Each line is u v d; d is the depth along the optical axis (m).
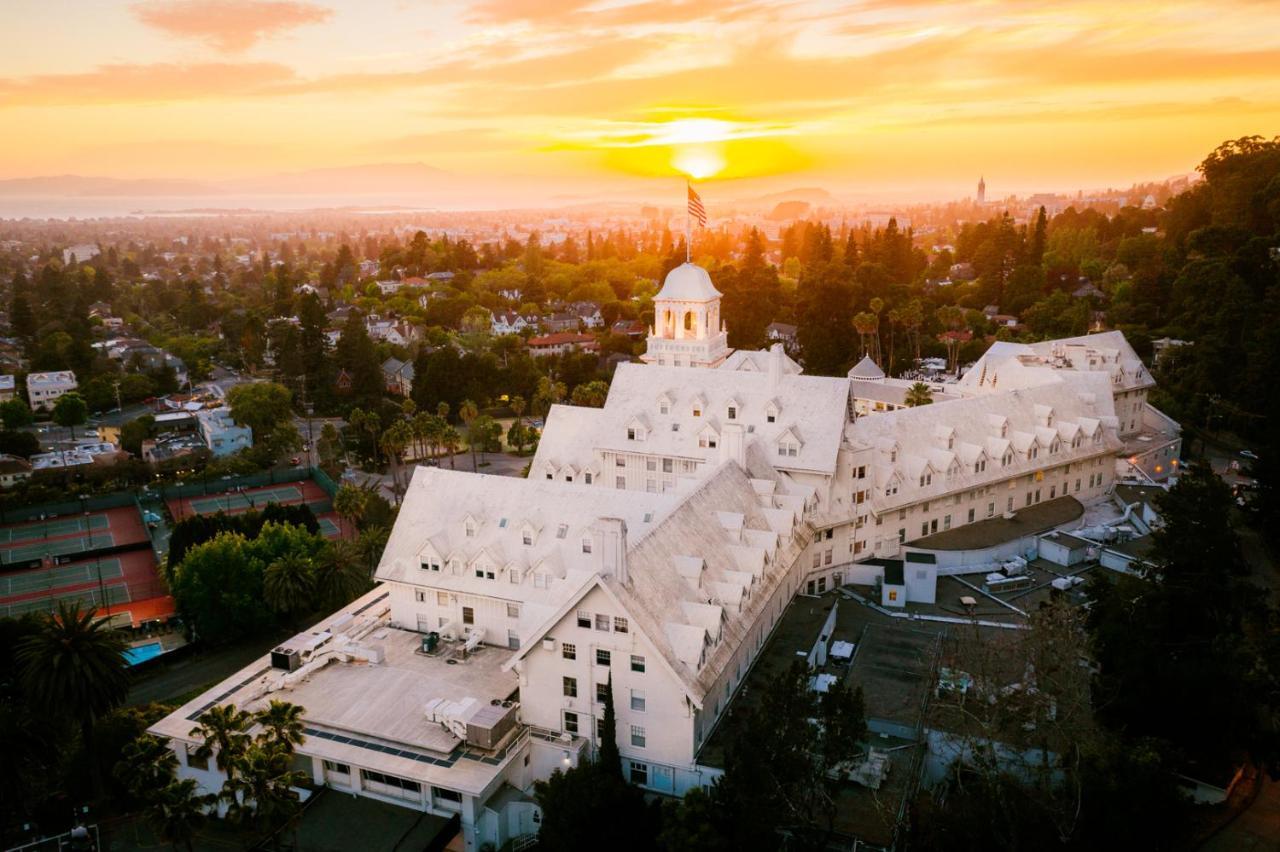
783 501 96.81
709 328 155.12
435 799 70.19
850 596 100.31
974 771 69.94
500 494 91.62
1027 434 115.56
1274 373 141.88
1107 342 148.50
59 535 159.00
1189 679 65.94
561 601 76.25
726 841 56.72
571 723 73.75
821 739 60.62
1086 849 57.22
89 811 76.19
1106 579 82.94
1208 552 77.50
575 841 60.00
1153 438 141.25
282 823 64.38
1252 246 177.50
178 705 95.81
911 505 106.38
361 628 91.19
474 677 82.06
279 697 79.00
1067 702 67.81
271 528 116.25
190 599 107.94
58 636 73.50
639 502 87.19
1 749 72.00
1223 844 63.75
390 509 145.25
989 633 89.62
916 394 165.25
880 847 61.75
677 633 70.38
